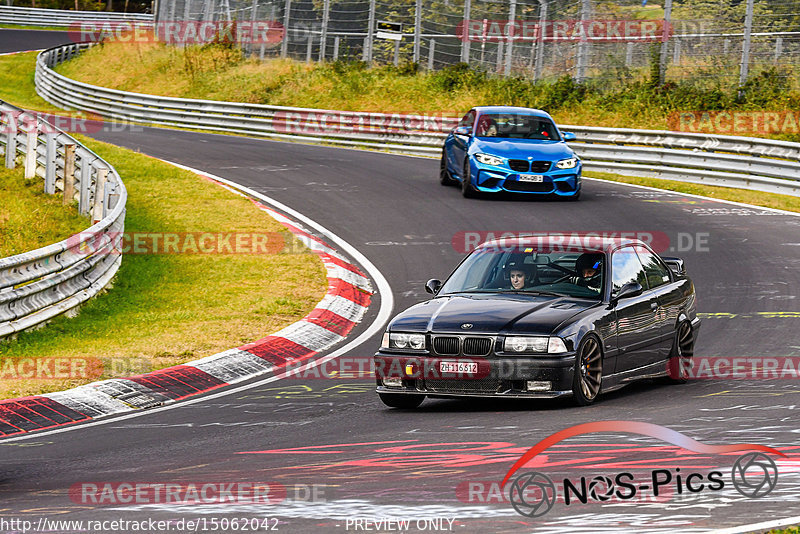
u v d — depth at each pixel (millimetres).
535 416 32594
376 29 153750
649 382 40156
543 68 137875
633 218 75562
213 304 55906
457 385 33969
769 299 54125
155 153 106938
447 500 22406
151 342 47281
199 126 135000
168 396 39531
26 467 29156
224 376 42781
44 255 49656
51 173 75562
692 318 41344
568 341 33562
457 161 85375
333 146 119125
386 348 35219
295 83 150875
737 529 19359
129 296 58062
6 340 47406
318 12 159250
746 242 68312
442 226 74125
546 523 20297
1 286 46688
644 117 117562
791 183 85688
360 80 146875
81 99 152000
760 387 36969
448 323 34500
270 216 77250
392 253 67688
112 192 69250
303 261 65125
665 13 122062
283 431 32531
